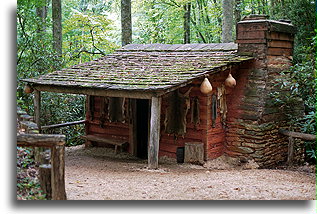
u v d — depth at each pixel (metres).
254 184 7.03
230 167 9.64
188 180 7.39
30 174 6.24
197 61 9.77
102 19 18.00
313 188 6.85
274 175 8.16
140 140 11.15
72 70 11.04
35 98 10.61
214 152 9.84
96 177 7.53
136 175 7.88
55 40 15.55
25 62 12.89
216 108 9.70
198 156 9.38
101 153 11.37
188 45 11.52
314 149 10.88
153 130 8.38
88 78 9.91
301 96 10.97
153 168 8.65
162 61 10.51
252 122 9.68
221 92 9.82
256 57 9.80
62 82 9.87
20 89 12.63
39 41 13.22
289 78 10.34
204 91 8.64
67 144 13.95
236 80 10.13
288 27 10.21
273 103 9.88
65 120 13.95
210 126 9.62
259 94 9.72
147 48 12.15
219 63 9.23
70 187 6.41
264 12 20.38
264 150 9.67
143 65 10.39
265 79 9.73
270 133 9.88
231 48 10.50
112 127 11.47
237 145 9.90
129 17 15.38
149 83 8.41
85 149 11.86
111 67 10.77
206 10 22.34
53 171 5.27
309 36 11.89
